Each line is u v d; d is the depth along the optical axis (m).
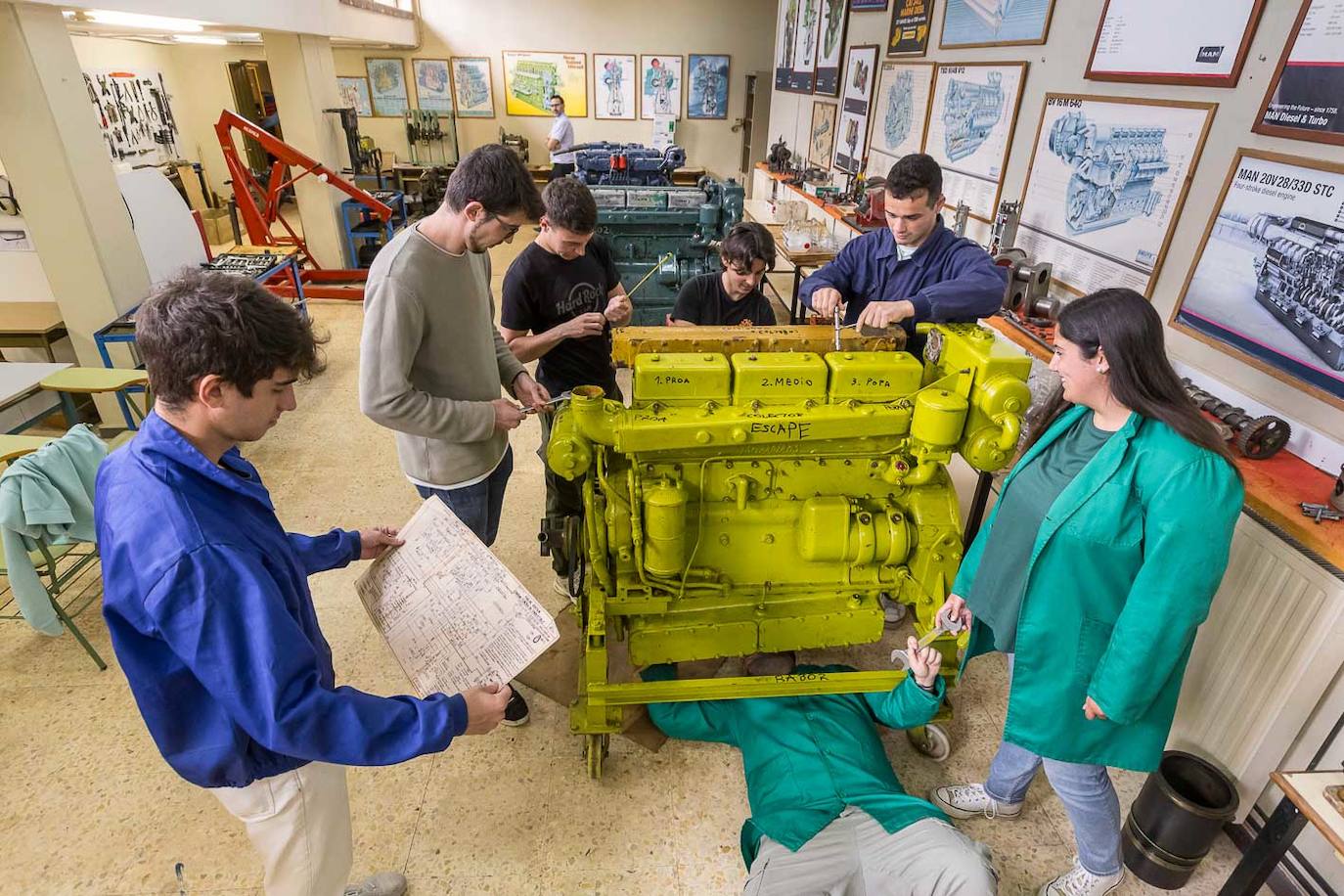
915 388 1.90
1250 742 1.87
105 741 2.22
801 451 1.97
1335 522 1.68
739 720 2.09
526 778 2.12
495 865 1.89
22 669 2.48
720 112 10.55
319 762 1.29
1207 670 1.97
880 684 2.09
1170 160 2.41
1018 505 1.60
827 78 6.43
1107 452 1.39
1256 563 1.81
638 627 2.14
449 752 2.20
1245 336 2.13
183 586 0.97
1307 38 1.89
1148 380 1.30
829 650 2.57
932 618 2.13
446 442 1.93
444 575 1.52
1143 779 2.20
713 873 1.89
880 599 2.46
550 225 2.41
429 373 1.87
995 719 2.36
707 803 2.06
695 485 2.01
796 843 1.68
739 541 2.12
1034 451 1.62
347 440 3.96
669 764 2.17
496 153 1.67
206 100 8.78
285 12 5.46
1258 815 1.92
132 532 0.98
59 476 2.29
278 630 1.02
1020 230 3.33
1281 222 1.98
